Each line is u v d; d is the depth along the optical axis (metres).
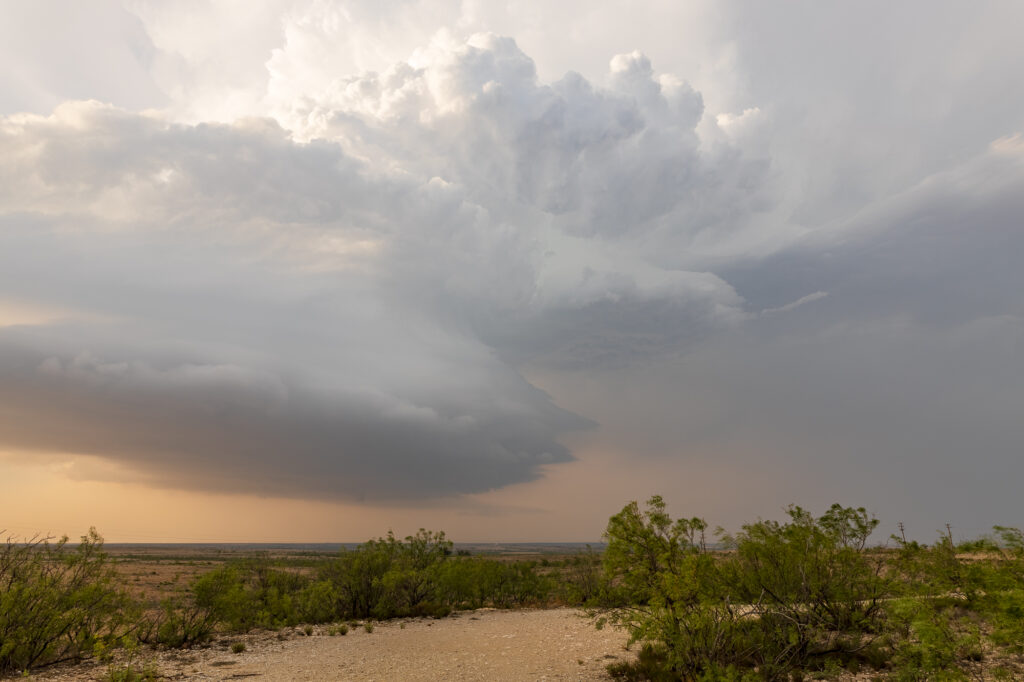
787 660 10.94
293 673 13.75
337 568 27.00
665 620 10.93
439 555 30.72
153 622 18.81
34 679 13.09
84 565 16.16
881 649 11.51
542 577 35.88
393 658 15.45
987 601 10.43
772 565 12.71
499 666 13.82
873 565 12.55
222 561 96.75
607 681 11.98
